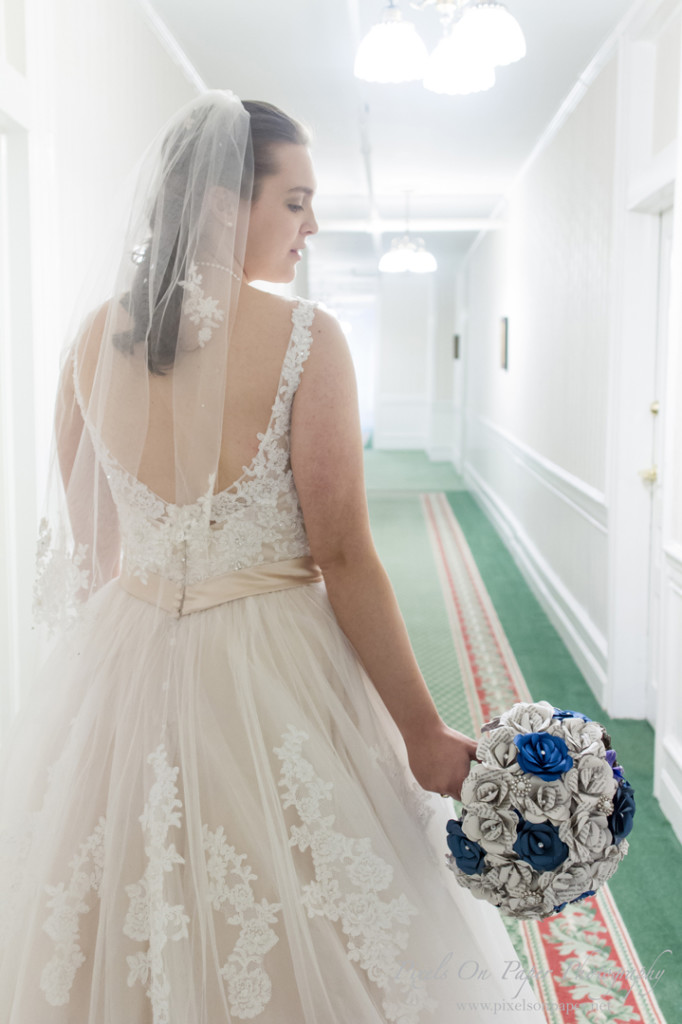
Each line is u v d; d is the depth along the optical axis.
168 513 1.09
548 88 4.38
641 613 3.61
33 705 1.20
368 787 1.12
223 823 1.03
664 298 3.41
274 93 4.48
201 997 0.99
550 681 4.11
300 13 3.43
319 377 1.06
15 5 2.15
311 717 1.10
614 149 3.64
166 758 1.04
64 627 1.17
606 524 3.81
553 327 5.22
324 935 1.01
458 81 2.85
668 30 3.09
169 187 1.05
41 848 1.07
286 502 1.12
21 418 2.28
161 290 1.05
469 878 1.03
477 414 9.98
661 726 2.87
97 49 2.75
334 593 1.13
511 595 5.72
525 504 6.46
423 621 5.08
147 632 1.11
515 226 6.86
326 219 8.21
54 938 1.03
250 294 1.07
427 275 14.44
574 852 0.98
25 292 2.23
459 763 1.11
